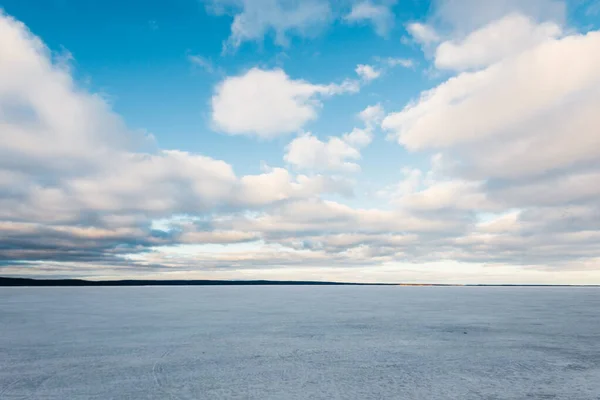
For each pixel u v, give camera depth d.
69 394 12.23
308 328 27.53
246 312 40.78
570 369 15.80
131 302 59.75
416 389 13.14
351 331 26.12
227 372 15.05
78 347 19.80
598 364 16.62
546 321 32.22
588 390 13.07
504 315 37.78
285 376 14.59
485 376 14.75
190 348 19.73
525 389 13.17
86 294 98.25
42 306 49.00
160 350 19.14
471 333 25.33
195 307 48.47
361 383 13.78
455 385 13.61
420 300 70.19
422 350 19.62
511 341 22.28
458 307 49.91
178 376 14.40
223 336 23.70
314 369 15.66
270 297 83.88
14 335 23.62
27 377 14.06
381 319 33.72
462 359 17.59
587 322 31.48
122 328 26.95
